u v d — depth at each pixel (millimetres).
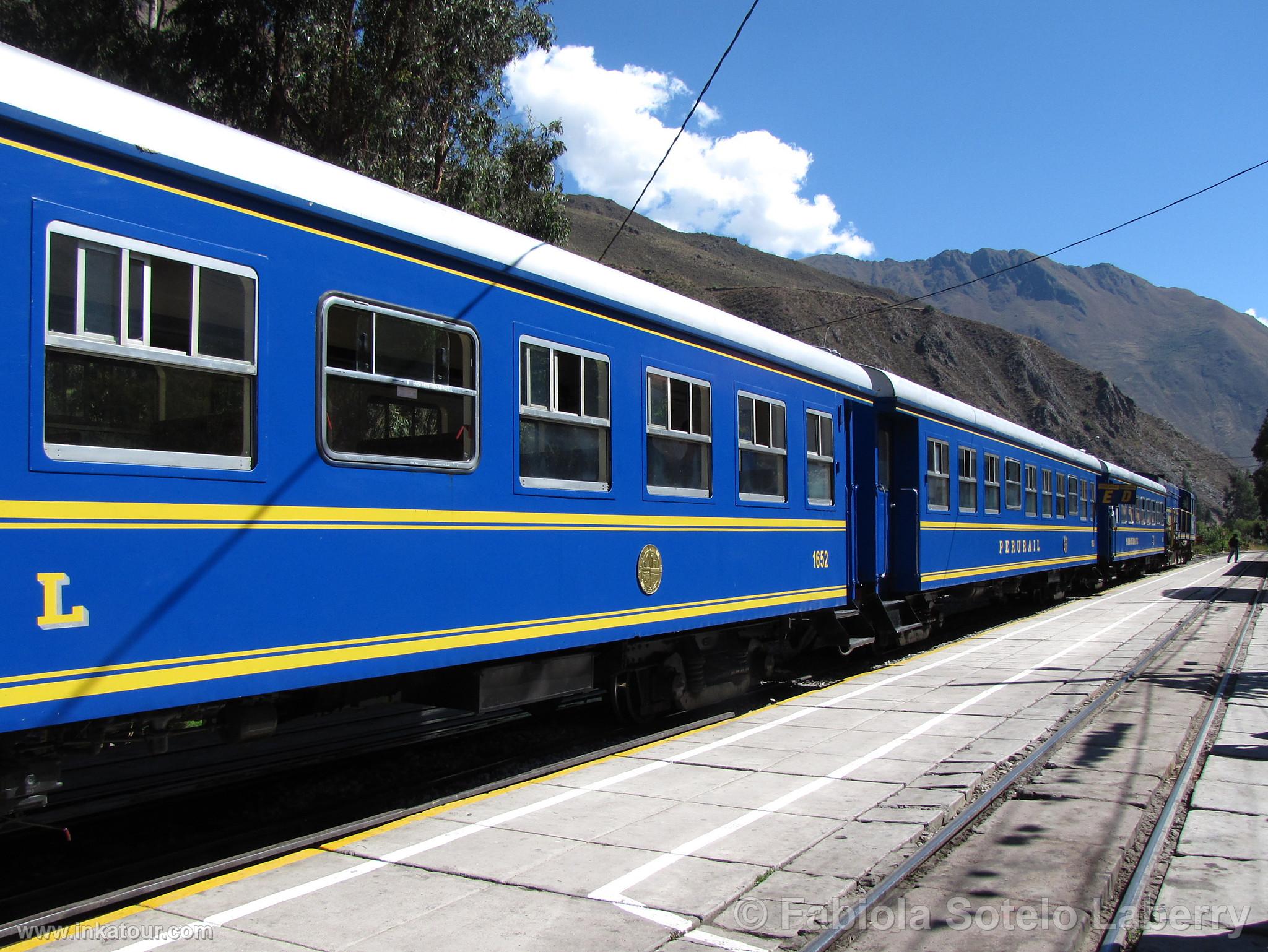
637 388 7031
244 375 4414
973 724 7660
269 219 4559
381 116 15359
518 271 5949
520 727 8109
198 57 15492
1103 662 11312
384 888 4105
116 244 3947
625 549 6844
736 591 8172
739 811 5254
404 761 6922
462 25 16000
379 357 5074
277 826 5188
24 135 3684
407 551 5145
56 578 3666
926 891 4160
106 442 3963
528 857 4496
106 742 4254
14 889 4367
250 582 4363
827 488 9914
